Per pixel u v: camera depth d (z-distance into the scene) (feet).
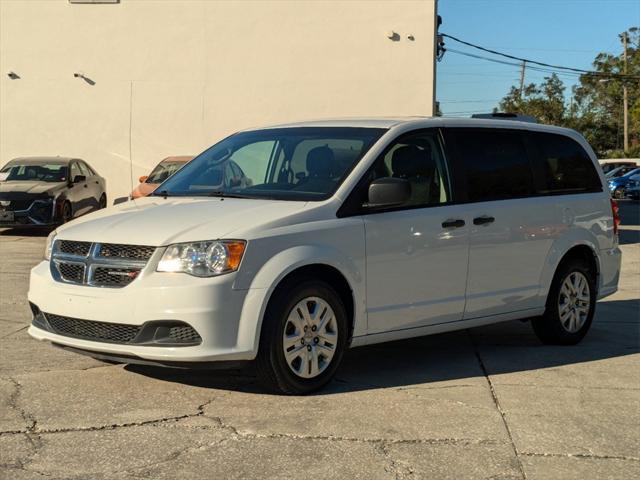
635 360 22.93
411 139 21.20
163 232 17.85
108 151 71.56
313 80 69.67
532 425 16.90
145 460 14.58
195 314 17.08
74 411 17.20
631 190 124.98
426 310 20.71
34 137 71.67
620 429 16.80
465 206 21.61
